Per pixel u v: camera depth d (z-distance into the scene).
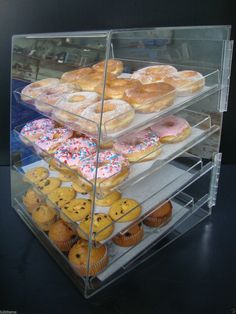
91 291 0.88
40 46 1.04
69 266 0.95
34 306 0.85
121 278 0.93
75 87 0.97
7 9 1.25
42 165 1.22
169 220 1.12
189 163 1.18
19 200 1.22
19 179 1.22
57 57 1.01
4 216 1.20
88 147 0.98
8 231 1.12
